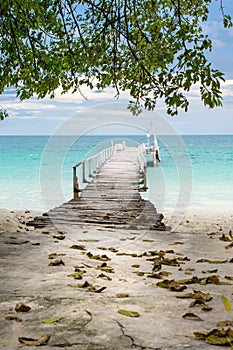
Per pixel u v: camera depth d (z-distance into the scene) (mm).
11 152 49125
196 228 10219
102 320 2646
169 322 2637
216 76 4598
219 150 52656
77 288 3441
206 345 2256
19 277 3768
